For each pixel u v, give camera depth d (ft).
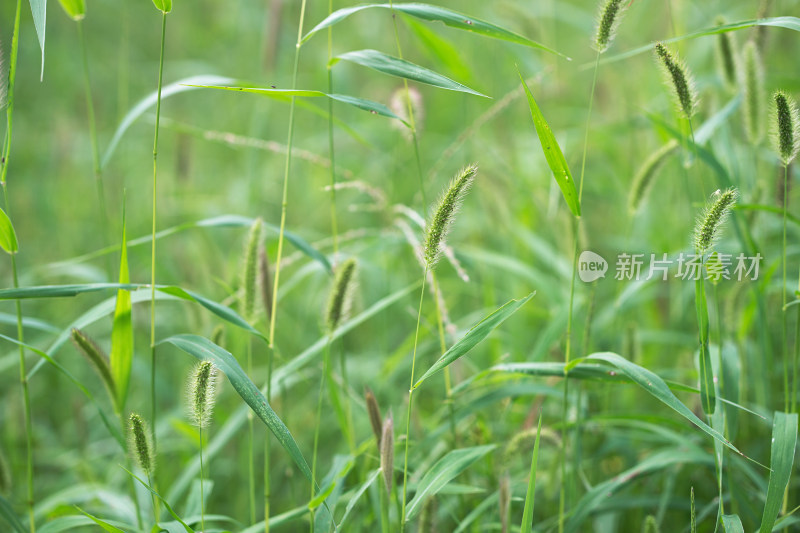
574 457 5.22
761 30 5.43
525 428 5.36
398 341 6.82
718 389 5.09
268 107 8.13
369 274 7.11
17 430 5.94
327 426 5.88
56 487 5.84
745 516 5.29
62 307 7.64
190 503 5.18
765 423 5.50
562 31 11.30
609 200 7.16
